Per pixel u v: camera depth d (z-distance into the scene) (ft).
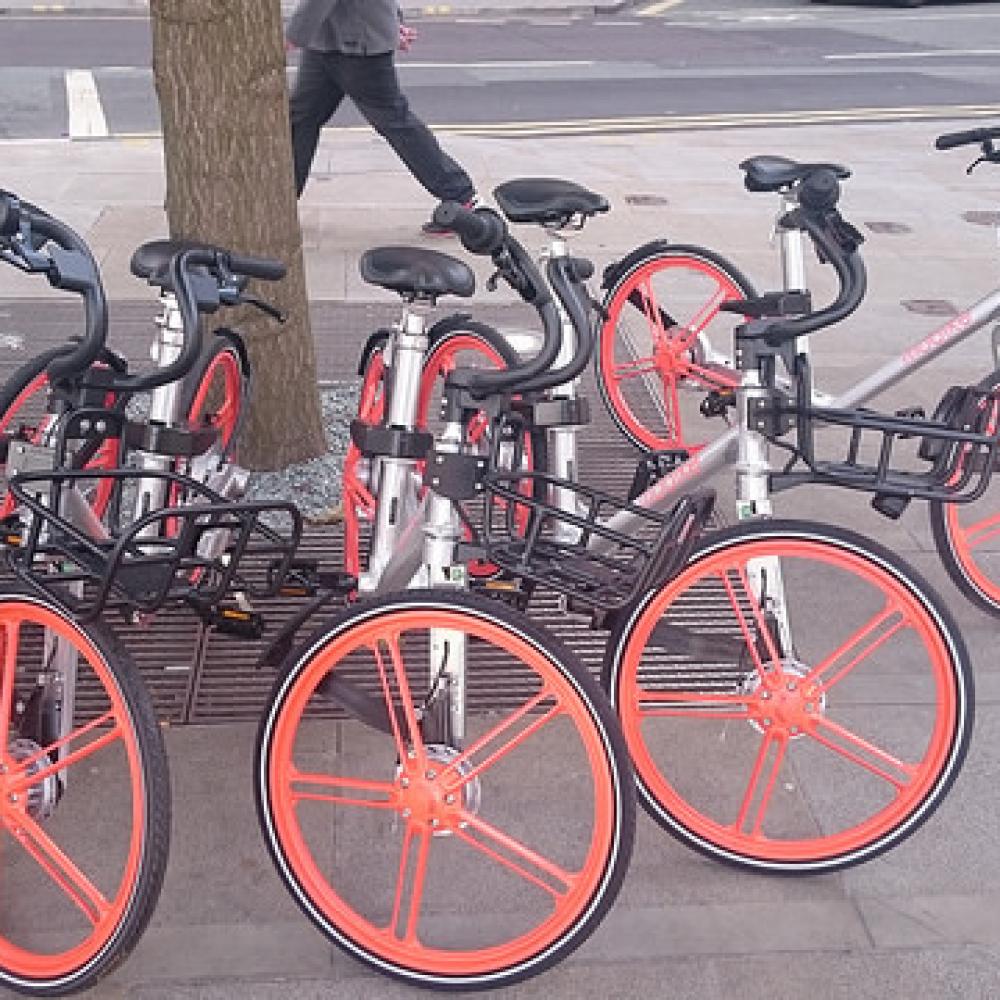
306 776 8.43
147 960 8.60
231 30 13.55
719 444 9.92
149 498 9.84
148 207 26.50
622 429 16.74
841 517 14.83
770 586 9.05
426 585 8.36
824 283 23.06
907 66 49.14
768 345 9.02
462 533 8.68
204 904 9.09
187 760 10.57
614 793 7.89
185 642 12.14
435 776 8.09
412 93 41.96
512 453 10.02
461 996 8.34
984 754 10.75
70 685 8.71
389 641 8.15
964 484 9.09
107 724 10.95
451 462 8.13
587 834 9.82
